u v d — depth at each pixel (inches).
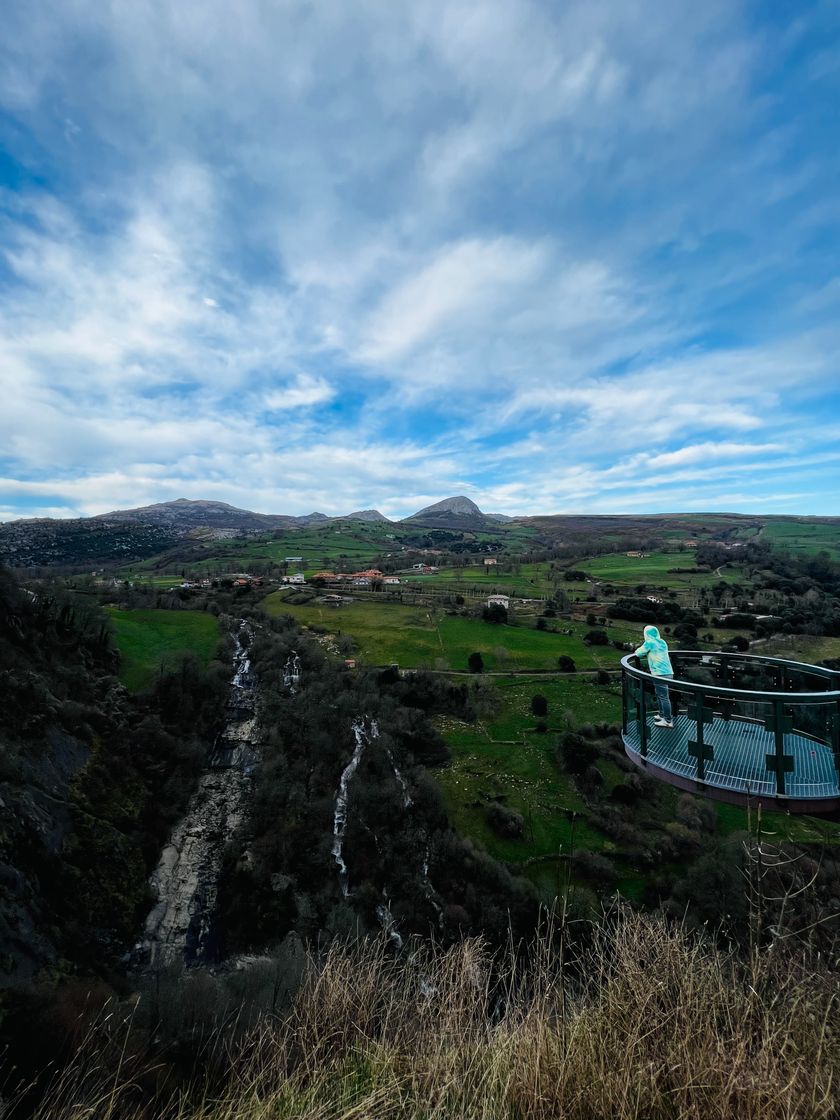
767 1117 136.3
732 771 277.1
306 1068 178.9
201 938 911.0
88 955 789.2
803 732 318.0
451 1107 154.3
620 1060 154.5
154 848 1071.6
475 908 922.1
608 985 182.4
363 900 949.8
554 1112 149.3
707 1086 142.9
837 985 163.5
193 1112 186.2
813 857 949.2
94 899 882.1
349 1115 153.3
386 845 1074.1
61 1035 458.9
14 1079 396.5
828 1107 134.3
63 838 917.2
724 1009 170.6
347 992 211.2
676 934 197.2
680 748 313.9
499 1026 181.0
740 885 854.5
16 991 551.2
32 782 944.9
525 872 1027.3
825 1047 151.9
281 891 973.2
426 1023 196.4
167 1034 464.1
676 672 390.9
